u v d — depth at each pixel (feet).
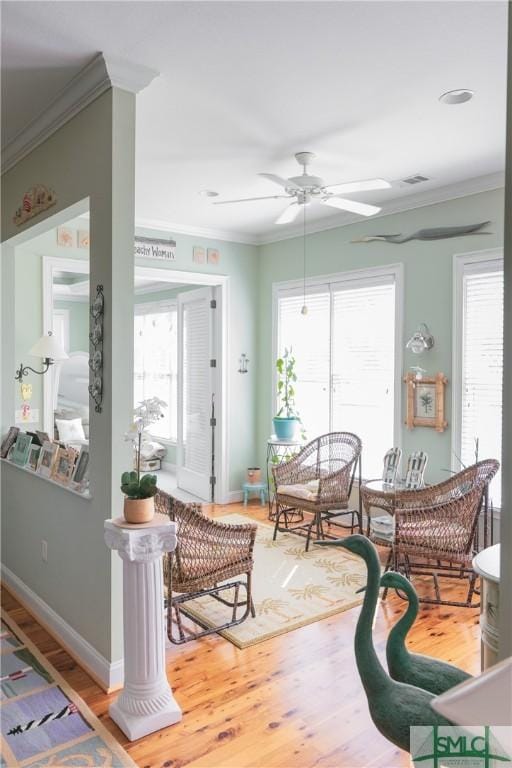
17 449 12.55
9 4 6.95
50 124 10.11
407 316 15.69
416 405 15.38
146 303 28.78
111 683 8.59
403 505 12.83
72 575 9.75
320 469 17.08
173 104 9.71
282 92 9.33
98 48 7.98
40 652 9.79
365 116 10.25
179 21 7.35
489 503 13.66
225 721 7.90
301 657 9.68
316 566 14.07
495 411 13.80
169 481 24.34
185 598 10.27
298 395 19.27
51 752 7.22
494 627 6.01
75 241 15.58
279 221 13.00
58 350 13.92
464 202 14.23
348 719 7.97
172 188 14.46
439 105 9.82
